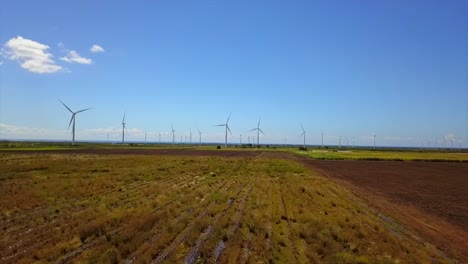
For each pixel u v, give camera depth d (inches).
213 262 468.1
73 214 776.9
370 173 2182.6
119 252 494.6
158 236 594.6
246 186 1304.1
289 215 778.2
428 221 826.2
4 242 565.0
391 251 538.0
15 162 2223.2
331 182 1569.9
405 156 4407.0
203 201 959.0
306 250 531.2
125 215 731.4
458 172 2298.2
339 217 763.4
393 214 888.3
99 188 1179.3
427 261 507.5
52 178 1432.1
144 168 1995.6
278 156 4158.5
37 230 642.8
